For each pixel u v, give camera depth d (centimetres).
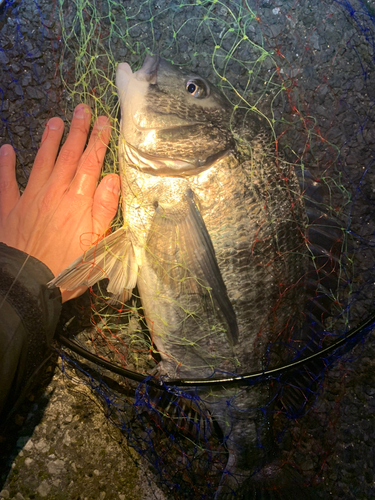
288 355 41
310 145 46
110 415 45
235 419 41
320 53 46
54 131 43
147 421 45
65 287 38
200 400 42
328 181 46
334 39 46
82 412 44
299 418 46
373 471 46
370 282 47
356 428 46
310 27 46
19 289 35
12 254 36
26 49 44
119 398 45
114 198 42
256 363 40
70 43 44
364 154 47
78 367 45
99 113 43
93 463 44
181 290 39
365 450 46
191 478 45
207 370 40
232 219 38
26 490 43
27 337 35
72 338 45
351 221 47
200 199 38
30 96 44
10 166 43
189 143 38
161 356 42
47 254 41
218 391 41
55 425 44
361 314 47
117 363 45
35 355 36
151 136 38
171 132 38
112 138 43
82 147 42
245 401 41
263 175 39
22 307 34
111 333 45
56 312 37
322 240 44
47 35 44
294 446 46
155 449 45
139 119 38
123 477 44
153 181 38
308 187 44
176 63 45
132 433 45
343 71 47
